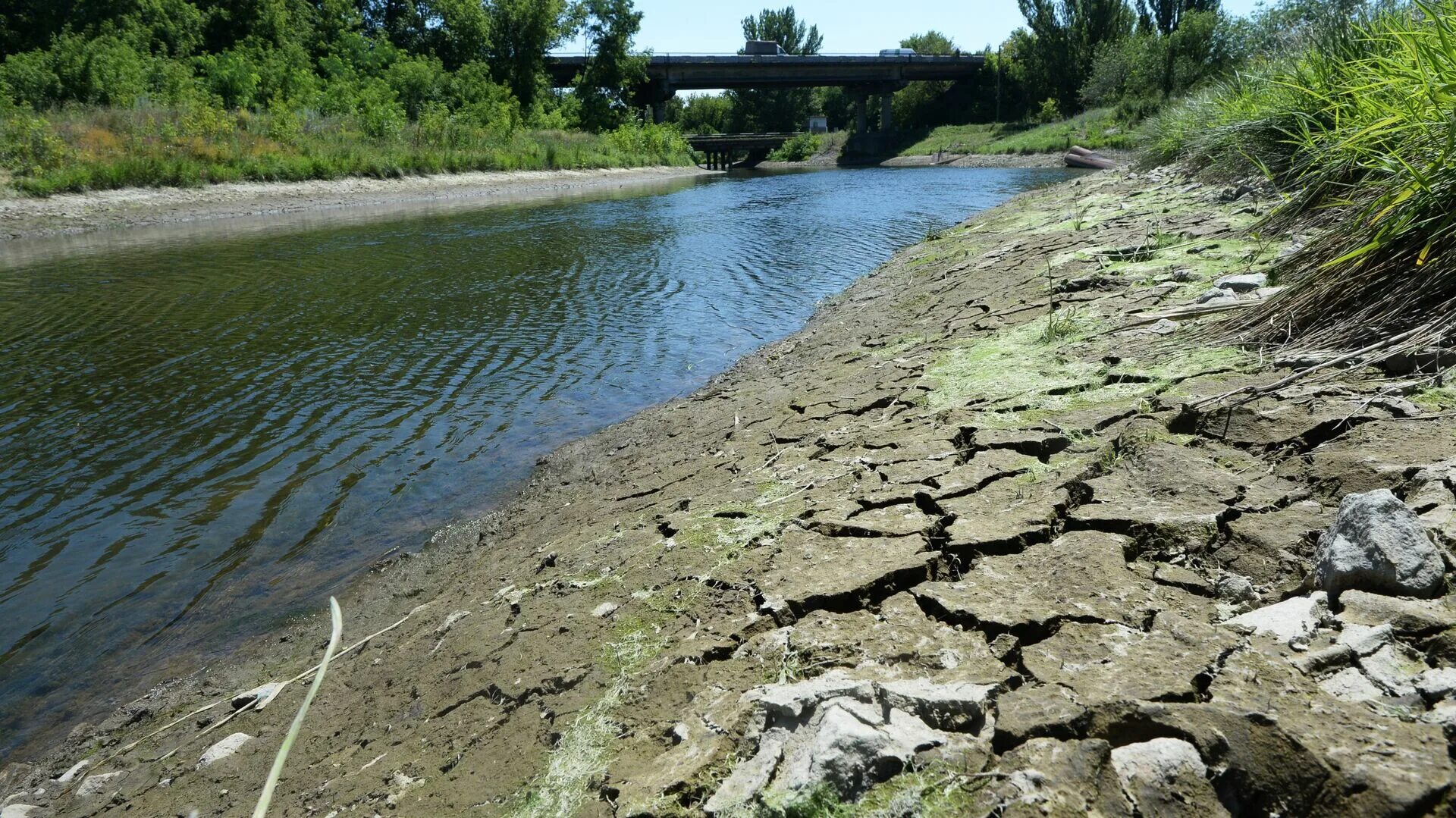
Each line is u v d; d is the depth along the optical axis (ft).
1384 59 16.63
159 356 31.63
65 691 13.61
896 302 31.09
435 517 18.99
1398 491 9.09
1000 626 8.27
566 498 18.48
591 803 7.47
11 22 110.73
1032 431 13.15
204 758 11.18
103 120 85.81
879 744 6.52
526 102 172.55
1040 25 205.77
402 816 8.46
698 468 17.17
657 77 199.93
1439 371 11.51
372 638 13.67
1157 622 7.93
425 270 49.78
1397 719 6.21
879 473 13.10
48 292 43.62
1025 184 103.45
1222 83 47.96
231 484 20.70
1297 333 14.38
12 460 22.11
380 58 143.84
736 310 38.27
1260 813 5.89
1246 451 11.09
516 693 9.86
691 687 8.70
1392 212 13.97
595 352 31.83
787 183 128.77
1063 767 6.27
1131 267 23.89
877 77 221.66
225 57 115.34
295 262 52.85
